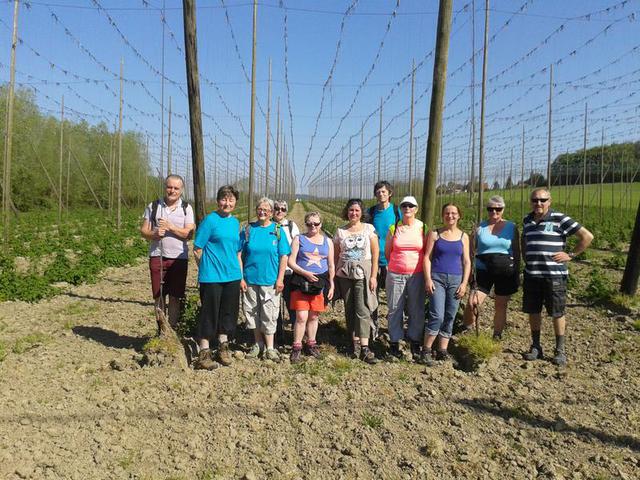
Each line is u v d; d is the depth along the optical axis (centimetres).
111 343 730
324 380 600
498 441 466
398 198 4875
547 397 559
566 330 827
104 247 1719
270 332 666
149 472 408
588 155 4981
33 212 4041
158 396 544
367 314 675
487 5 938
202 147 826
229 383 588
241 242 666
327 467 423
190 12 796
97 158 5334
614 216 3178
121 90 2273
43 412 498
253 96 995
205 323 633
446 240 659
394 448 452
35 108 4366
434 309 654
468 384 592
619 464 429
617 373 633
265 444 455
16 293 1020
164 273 681
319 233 681
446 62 793
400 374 624
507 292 729
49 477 393
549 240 667
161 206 677
